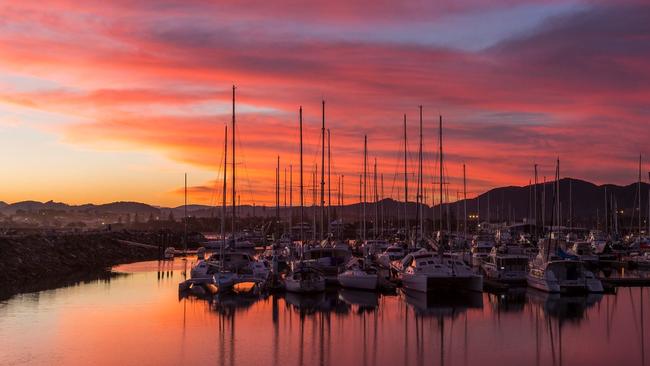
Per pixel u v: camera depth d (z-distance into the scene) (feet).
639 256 263.29
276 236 353.10
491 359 100.83
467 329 122.42
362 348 107.14
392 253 226.79
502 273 186.60
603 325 126.62
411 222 439.63
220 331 119.03
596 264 258.78
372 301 155.12
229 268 184.75
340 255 199.52
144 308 143.13
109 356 100.17
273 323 126.82
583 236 385.50
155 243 394.11
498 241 317.22
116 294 165.78
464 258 217.56
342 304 150.00
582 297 162.40
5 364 95.30
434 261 172.35
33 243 244.83
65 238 277.23
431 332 119.65
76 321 127.34
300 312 139.03
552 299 159.02
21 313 136.05
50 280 201.46
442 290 172.35
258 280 172.65
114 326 122.72
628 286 184.24
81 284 189.37
